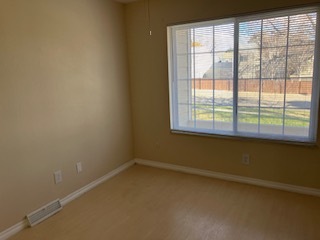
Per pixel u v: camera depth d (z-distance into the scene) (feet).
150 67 11.03
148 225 7.41
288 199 8.54
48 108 8.13
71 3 8.64
